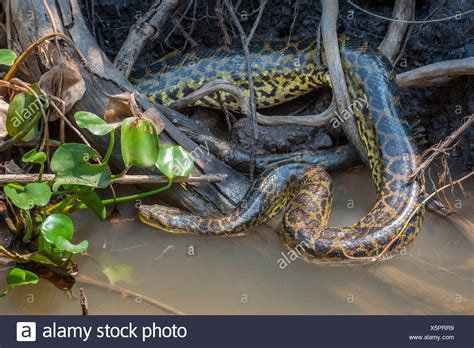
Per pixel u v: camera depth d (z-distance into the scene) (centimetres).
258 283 810
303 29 1130
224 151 978
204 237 896
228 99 1038
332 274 826
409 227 862
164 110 988
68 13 898
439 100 1063
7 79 842
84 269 828
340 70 976
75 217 928
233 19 1044
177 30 1147
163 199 934
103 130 753
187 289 795
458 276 811
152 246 884
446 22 1064
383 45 1050
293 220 873
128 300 762
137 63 1137
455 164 1038
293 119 1009
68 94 854
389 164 913
